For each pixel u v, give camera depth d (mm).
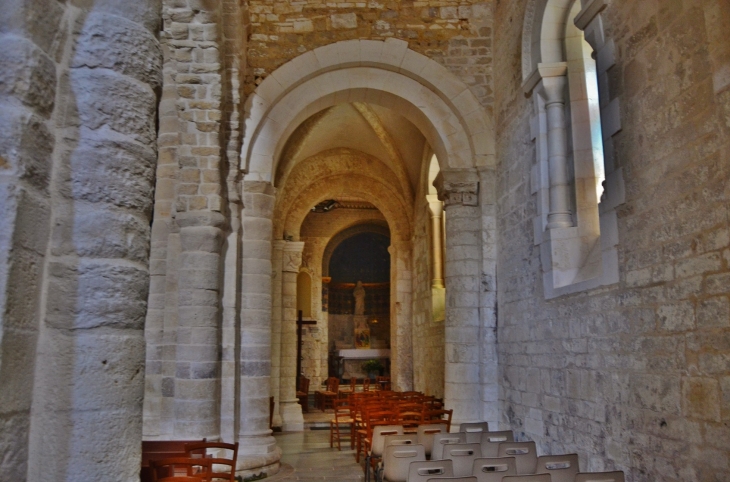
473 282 10914
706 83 5133
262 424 10398
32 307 2891
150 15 3500
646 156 5988
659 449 5688
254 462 9820
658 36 5820
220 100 9656
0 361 2621
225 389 10125
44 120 3031
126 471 3051
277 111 11219
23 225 2812
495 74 11266
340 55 11336
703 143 5172
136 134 3316
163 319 10383
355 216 26812
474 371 10656
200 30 9172
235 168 10492
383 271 29672
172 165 10602
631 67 6277
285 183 17172
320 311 26094
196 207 9844
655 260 5828
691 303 5281
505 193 10531
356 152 18688
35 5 2994
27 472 2850
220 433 10000
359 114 16844
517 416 9578
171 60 9383
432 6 11617
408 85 11500
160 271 10492
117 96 3260
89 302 3041
